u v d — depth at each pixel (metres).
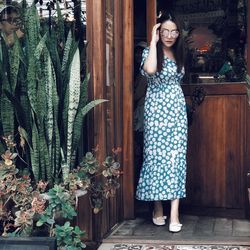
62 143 3.12
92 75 3.44
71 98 3.03
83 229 3.43
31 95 2.98
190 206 4.23
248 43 3.98
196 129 4.18
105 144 3.51
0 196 2.79
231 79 4.14
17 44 3.08
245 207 4.07
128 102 4.04
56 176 3.09
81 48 3.66
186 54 4.18
